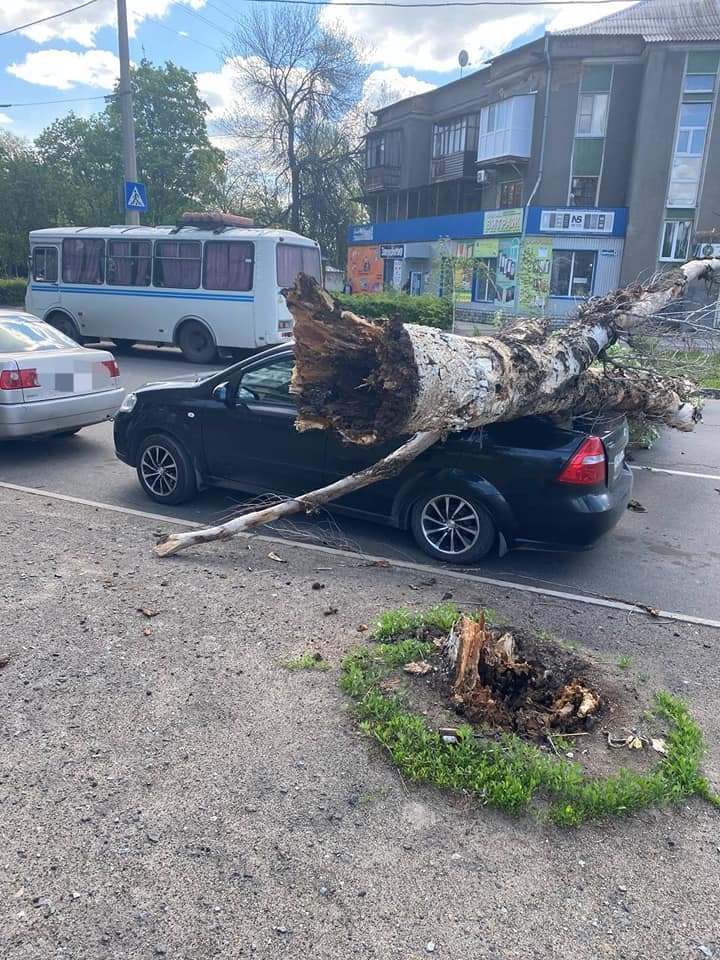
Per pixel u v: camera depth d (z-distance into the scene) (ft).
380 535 19.13
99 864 8.13
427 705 10.78
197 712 10.87
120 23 60.95
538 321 16.97
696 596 16.20
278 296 52.16
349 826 8.77
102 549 17.28
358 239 125.59
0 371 23.89
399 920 7.55
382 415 10.84
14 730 10.35
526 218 94.12
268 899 7.75
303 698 11.24
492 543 17.04
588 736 10.39
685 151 89.35
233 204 138.62
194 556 17.06
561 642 13.47
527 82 98.12
